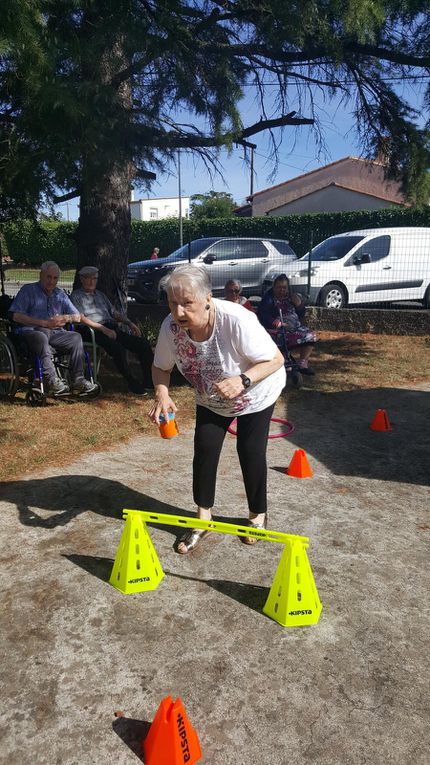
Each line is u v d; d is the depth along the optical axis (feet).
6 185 18.95
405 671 7.93
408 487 14.12
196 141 23.49
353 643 8.47
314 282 42.19
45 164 18.25
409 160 25.61
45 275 20.17
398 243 44.47
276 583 9.00
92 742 6.77
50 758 6.56
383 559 10.77
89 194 20.21
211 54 21.71
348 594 9.66
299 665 8.01
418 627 8.86
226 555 10.81
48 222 28.78
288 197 113.70
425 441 17.69
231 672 7.86
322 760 6.55
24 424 18.02
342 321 36.47
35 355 19.70
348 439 17.87
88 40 17.81
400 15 20.98
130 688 7.57
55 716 7.13
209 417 10.78
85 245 28.58
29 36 14.90
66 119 16.79
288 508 12.85
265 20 20.77
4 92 17.38
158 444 17.02
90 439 16.93
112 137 18.66
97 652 8.21
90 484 13.88
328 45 21.27
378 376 25.98
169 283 8.93
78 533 11.49
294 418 20.18
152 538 11.39
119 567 9.71
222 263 48.62
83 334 22.33
